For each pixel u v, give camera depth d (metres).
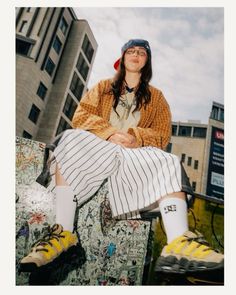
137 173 2.02
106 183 2.13
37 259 1.74
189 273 1.67
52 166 2.12
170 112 2.34
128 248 2.09
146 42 2.41
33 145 2.16
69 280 1.99
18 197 2.08
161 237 2.09
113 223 2.10
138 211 2.09
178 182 1.89
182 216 1.81
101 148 2.13
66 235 1.88
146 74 2.38
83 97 2.30
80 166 2.05
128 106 2.31
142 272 2.05
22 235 2.04
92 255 2.05
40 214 2.07
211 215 2.22
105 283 2.03
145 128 2.28
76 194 2.00
